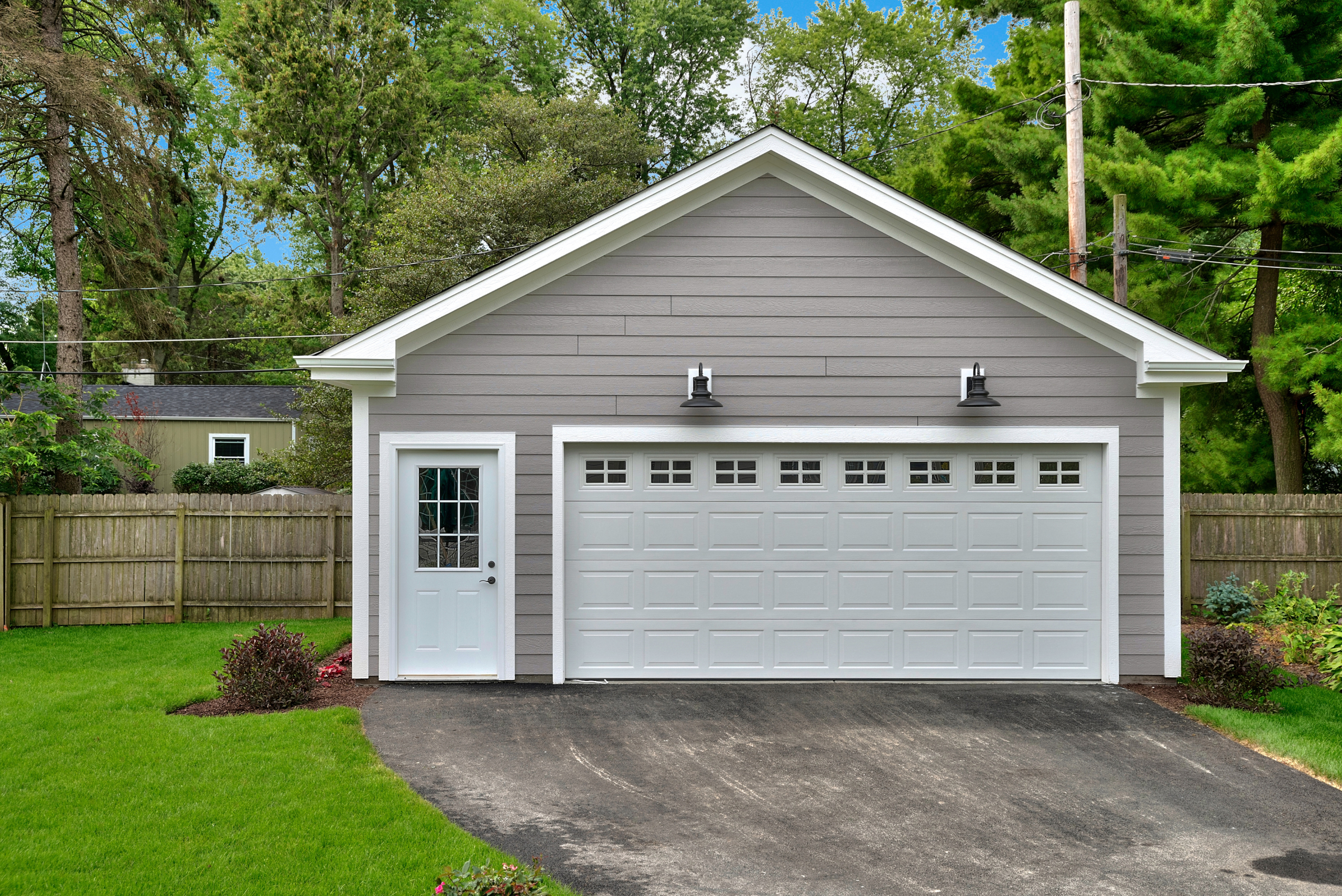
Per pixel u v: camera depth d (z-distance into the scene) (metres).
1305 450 20.34
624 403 10.16
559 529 10.12
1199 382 10.02
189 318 37.50
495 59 38.25
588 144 29.55
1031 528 10.29
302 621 13.85
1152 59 16.50
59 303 19.80
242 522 14.09
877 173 35.34
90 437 16.70
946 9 26.52
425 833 6.00
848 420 10.19
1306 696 9.74
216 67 37.09
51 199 19.78
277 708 8.95
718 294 10.16
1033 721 8.88
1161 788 7.21
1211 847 6.15
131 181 19.69
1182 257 15.34
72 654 11.52
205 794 6.57
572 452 10.26
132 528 13.97
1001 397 10.16
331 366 9.81
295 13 30.64
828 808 6.71
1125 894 5.46
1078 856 5.98
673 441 10.17
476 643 10.19
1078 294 9.93
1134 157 16.83
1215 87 16.05
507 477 10.10
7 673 10.36
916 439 10.17
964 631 10.30
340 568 14.18
